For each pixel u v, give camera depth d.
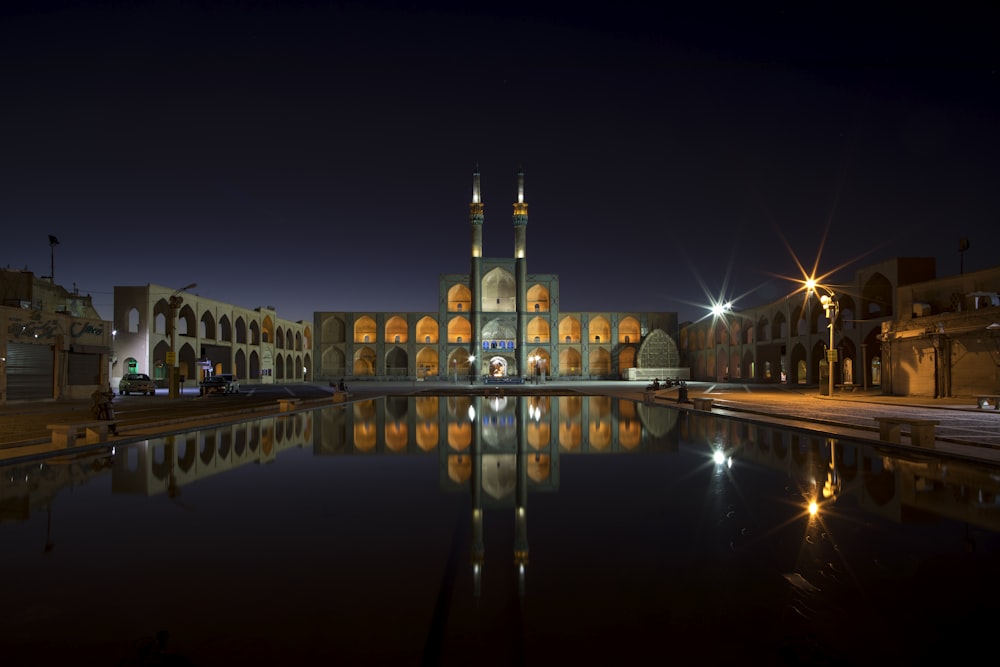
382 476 7.37
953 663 2.68
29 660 2.71
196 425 13.24
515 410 19.14
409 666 2.62
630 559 4.09
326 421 15.21
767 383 45.75
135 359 39.88
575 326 62.66
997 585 3.62
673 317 63.72
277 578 3.75
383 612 3.21
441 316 61.06
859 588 3.57
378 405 21.83
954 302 24.94
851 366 34.31
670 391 31.16
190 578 3.76
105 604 3.36
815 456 8.91
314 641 2.87
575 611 3.22
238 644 2.85
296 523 5.11
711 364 57.62
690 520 5.15
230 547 4.41
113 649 2.82
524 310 59.28
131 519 5.27
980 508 5.60
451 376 60.88
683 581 3.67
